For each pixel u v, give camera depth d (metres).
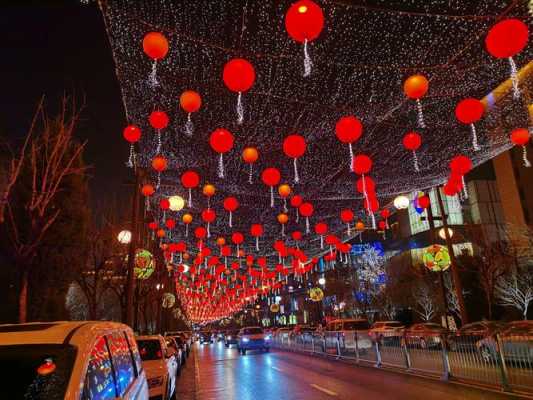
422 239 47.41
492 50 6.79
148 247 25.92
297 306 103.44
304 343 28.06
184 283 36.12
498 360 9.96
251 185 24.17
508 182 41.50
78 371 3.25
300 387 12.37
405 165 20.52
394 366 15.10
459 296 21.25
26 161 11.17
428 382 11.82
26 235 10.52
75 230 12.84
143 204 20.94
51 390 3.04
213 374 17.81
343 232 31.20
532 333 9.30
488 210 46.38
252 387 13.08
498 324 16.00
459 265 32.31
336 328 22.39
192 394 12.51
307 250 38.44
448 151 19.03
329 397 10.39
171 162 19.11
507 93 15.52
